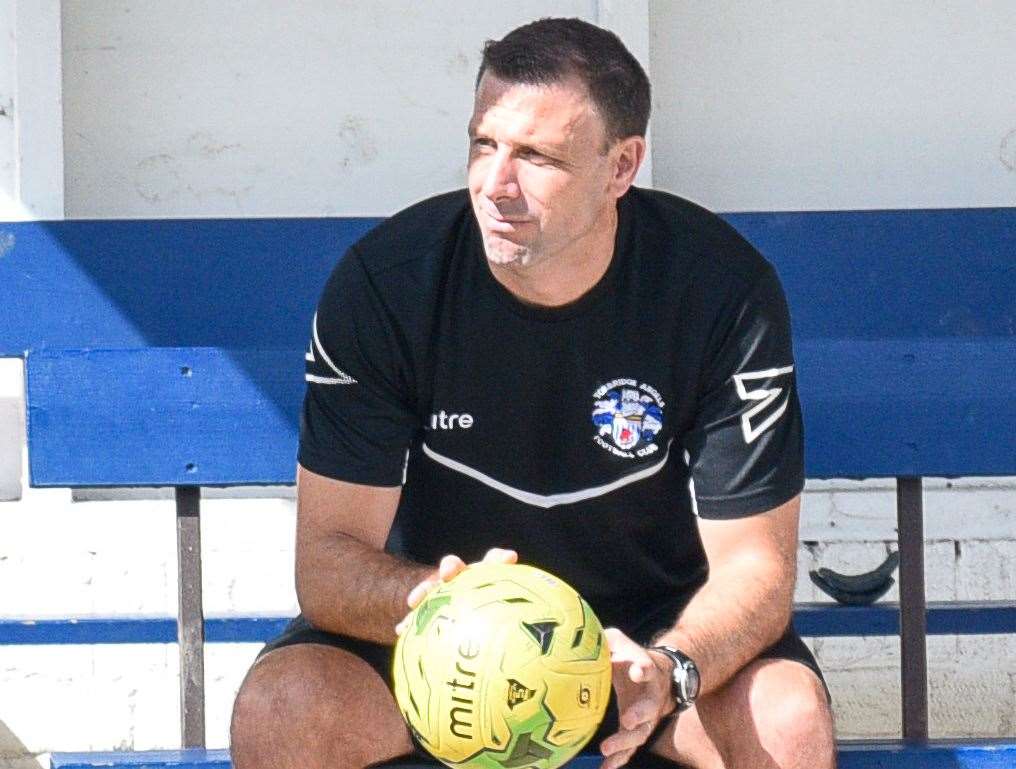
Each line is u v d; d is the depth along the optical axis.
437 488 8.91
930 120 17.05
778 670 8.14
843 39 16.94
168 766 8.73
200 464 10.34
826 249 15.02
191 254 14.87
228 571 15.71
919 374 10.48
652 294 8.58
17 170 15.91
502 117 7.97
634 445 8.62
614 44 8.28
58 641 13.59
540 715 7.03
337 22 16.61
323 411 8.81
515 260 8.09
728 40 16.89
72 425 10.30
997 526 16.02
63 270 14.78
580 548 8.89
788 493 8.68
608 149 8.14
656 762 8.48
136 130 16.48
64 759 8.86
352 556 8.48
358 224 14.95
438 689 7.09
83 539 15.45
